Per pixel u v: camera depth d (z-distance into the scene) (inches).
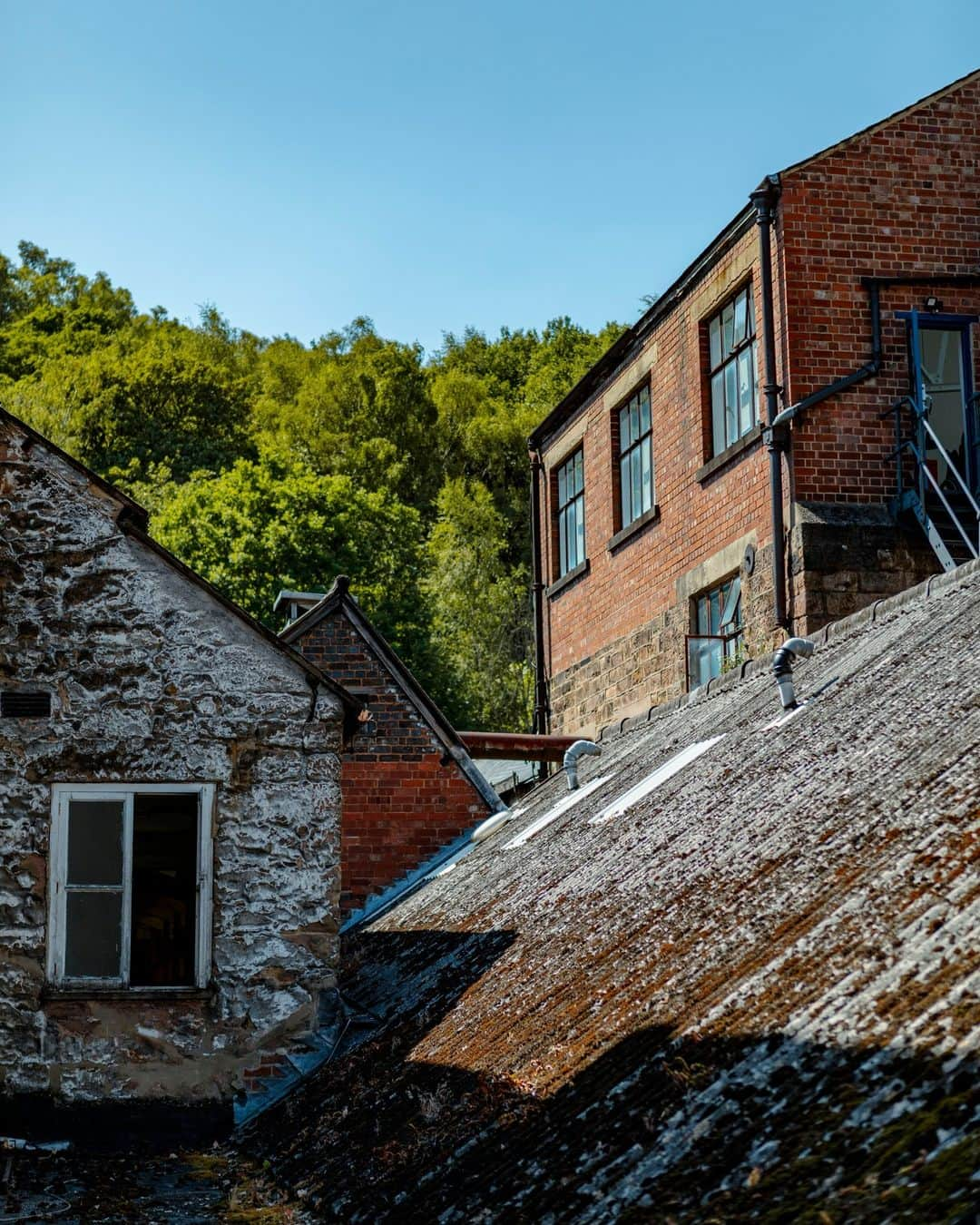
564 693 924.6
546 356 2549.2
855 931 253.3
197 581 447.5
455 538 1969.7
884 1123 182.4
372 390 2353.6
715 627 719.1
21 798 432.5
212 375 2410.2
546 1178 234.8
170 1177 367.6
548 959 377.4
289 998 429.1
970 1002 198.8
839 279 657.0
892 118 672.4
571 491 933.8
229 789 439.2
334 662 698.2
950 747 320.8
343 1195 293.0
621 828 469.7
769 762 415.5
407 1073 356.5
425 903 591.8
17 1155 390.3
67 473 447.8
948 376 664.4
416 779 690.2
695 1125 217.6
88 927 427.8
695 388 736.3
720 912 316.2
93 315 3046.3
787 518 638.5
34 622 441.4
